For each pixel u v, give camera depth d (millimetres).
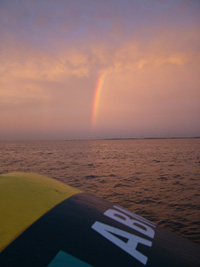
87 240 1345
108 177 15359
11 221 1321
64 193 1868
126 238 1516
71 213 1566
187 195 10273
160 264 1362
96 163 25031
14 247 1161
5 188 1631
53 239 1270
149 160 28406
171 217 7391
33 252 1160
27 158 32688
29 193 1657
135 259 1332
